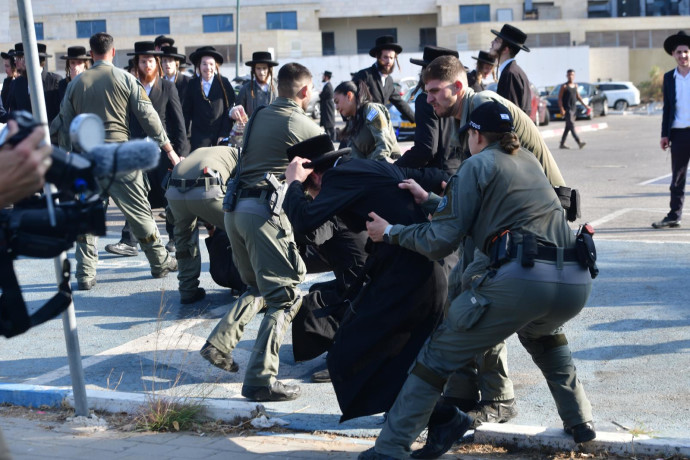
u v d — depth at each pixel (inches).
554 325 153.1
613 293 276.8
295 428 183.5
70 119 302.7
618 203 499.2
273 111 204.5
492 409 178.5
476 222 149.8
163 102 376.8
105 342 249.6
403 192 163.2
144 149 81.7
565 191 174.7
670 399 190.1
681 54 381.1
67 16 2190.0
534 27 2251.5
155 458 165.3
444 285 161.5
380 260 159.5
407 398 151.6
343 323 164.2
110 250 377.1
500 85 272.4
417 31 2316.7
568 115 877.8
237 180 203.9
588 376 207.2
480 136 153.6
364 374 158.7
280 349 241.4
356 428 183.0
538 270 143.4
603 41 2252.7
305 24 2239.2
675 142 391.2
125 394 195.9
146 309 283.7
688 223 414.0
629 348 224.8
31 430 182.2
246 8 2218.3
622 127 1221.7
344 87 283.6
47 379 217.5
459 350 149.0
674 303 262.1
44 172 78.2
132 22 2208.4
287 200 169.2
